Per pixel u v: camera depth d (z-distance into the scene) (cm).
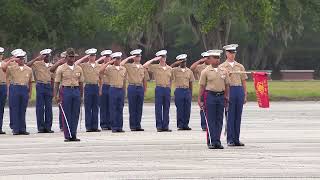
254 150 4828
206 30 12062
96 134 6147
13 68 6200
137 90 6506
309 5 13912
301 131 6228
